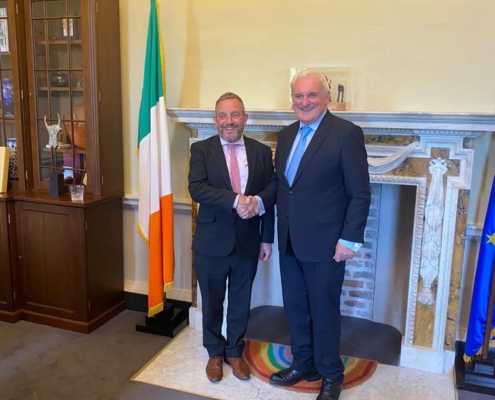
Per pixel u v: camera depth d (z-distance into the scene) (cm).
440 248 243
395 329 299
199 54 290
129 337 286
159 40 269
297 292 224
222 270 232
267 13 273
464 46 242
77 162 303
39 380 237
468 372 238
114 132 304
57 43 288
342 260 203
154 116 271
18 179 306
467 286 264
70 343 277
